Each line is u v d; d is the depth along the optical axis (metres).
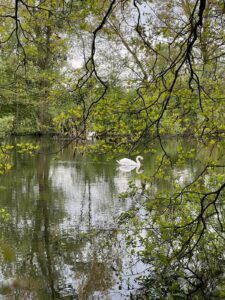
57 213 10.49
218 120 6.23
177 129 6.52
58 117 5.87
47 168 18.12
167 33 5.21
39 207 11.08
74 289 6.42
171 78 5.65
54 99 6.50
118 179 15.78
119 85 6.78
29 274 6.87
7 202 11.53
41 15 5.18
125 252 7.80
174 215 7.25
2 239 8.42
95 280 6.65
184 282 6.46
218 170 8.29
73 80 5.99
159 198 6.60
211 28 5.41
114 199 11.98
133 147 5.27
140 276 6.78
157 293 6.19
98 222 9.69
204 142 6.47
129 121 5.96
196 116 6.64
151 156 25.27
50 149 24.98
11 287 6.42
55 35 5.78
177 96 5.80
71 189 13.54
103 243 8.27
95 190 13.46
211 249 7.10
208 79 6.20
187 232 6.51
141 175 7.28
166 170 15.60
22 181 14.72
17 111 28.66
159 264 6.84
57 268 7.12
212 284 6.39
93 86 5.84
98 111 5.70
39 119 31.03
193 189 6.85
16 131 29.98
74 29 5.52
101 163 20.41
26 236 8.67
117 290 6.35
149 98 5.40
